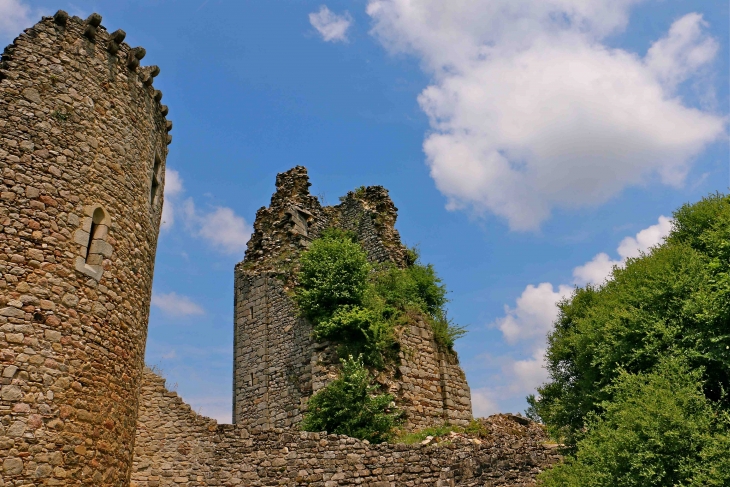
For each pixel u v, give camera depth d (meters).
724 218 16.92
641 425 13.20
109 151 11.21
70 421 9.27
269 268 24.23
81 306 9.88
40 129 10.20
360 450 15.88
